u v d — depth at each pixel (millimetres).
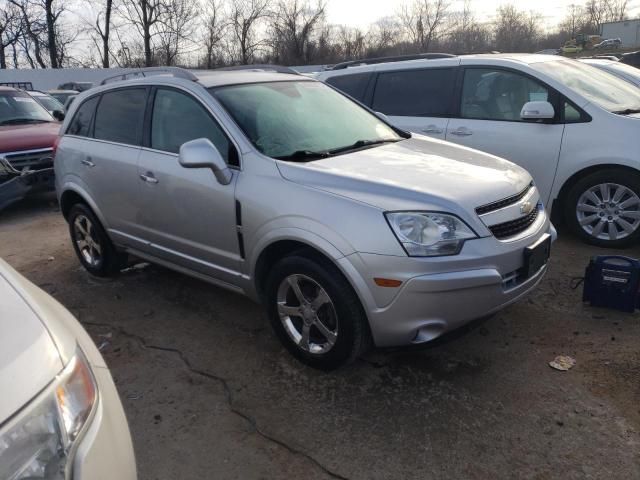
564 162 5039
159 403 3064
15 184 7332
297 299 3246
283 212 3090
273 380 3217
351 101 4461
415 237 2756
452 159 3559
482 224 2896
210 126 3635
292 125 3744
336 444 2678
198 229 3666
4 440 1332
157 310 4207
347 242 2834
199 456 2650
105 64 37188
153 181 3889
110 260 4793
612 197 4941
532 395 2965
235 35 38562
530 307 3938
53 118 9516
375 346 2975
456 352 3410
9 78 27641
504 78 5477
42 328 1623
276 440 2727
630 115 4926
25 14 35375
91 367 1745
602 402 2873
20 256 5742
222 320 3992
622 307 3781
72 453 1477
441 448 2617
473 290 2797
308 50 40125
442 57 6266
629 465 2457
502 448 2598
